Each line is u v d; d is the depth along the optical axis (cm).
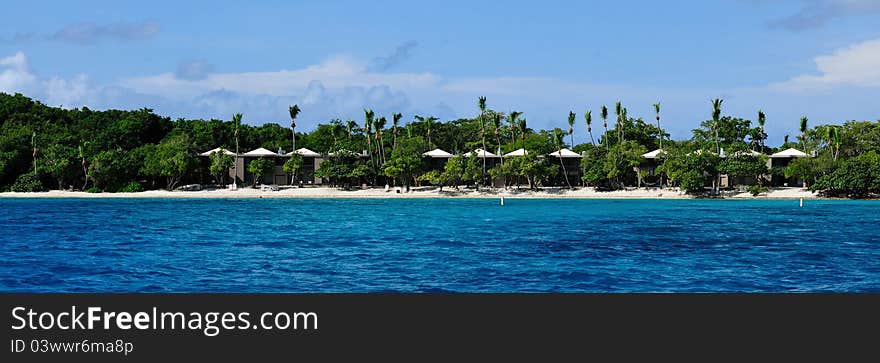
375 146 13662
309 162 13175
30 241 4838
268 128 15475
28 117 14462
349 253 4178
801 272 3525
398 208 8831
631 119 14962
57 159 11700
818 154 12144
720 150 12519
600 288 3073
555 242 4750
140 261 3841
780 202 10238
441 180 11862
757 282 3241
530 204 9775
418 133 15975
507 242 4750
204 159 12712
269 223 6425
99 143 12781
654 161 12650
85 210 8331
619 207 9025
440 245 4578
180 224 6316
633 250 4334
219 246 4544
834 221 6725
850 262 3872
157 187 12519
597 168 11788
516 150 13388
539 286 3109
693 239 4981
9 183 11938
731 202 10300
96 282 3189
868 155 11125
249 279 3272
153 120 14525
